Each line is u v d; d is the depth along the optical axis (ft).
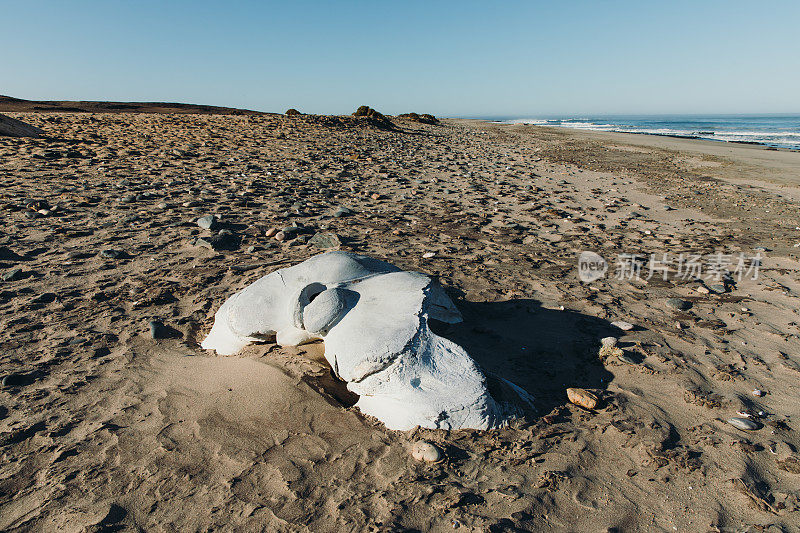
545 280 17.04
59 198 24.09
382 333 8.83
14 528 6.39
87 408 9.07
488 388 9.55
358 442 8.22
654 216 28.30
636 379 10.65
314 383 9.61
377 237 21.53
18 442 8.10
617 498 7.25
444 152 55.93
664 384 10.46
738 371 11.12
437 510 6.85
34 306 13.41
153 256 17.74
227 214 23.48
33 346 11.37
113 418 8.77
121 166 32.53
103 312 13.29
